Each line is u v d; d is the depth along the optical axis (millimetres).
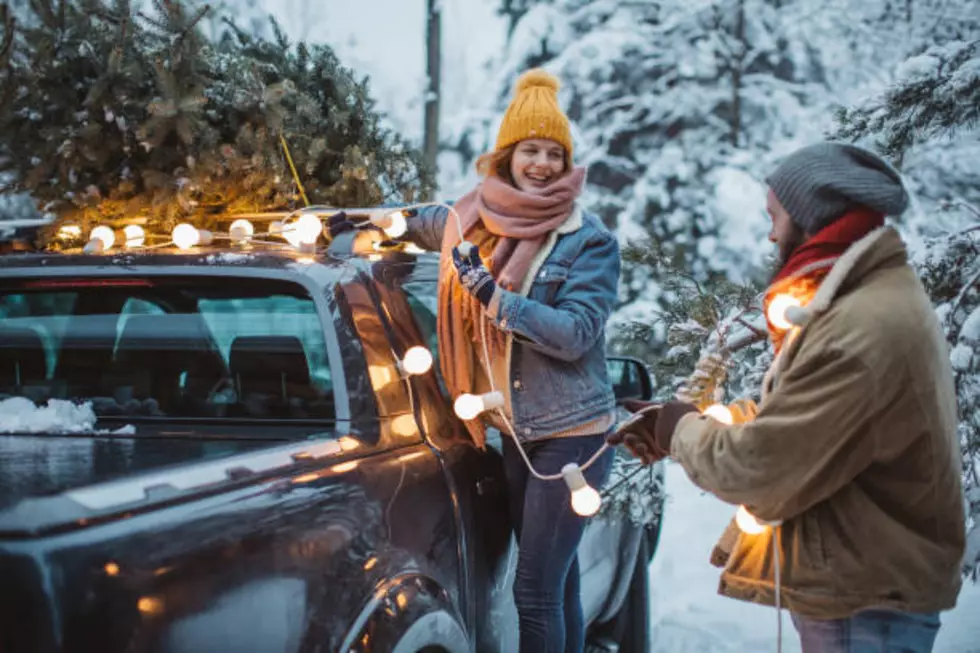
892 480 1963
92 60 3393
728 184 12641
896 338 1895
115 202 3506
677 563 5820
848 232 2023
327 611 1976
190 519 1779
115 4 3490
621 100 13539
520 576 2752
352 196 4109
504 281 2803
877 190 2000
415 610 2176
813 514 2012
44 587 1530
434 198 4766
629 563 3807
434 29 13734
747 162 13211
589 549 3396
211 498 1854
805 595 2014
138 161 3520
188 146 3441
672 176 12938
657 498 3762
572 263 2828
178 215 3508
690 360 4078
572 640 2982
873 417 1910
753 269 12258
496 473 2822
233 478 1935
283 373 2473
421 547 2346
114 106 3391
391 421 2482
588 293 2791
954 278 4059
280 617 1868
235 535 1835
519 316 2635
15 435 2365
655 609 5004
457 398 2771
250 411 2463
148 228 3535
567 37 14438
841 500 1983
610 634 3930
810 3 13953
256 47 4160
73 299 2719
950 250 4098
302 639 1906
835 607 1985
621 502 3553
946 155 10109
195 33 3537
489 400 2639
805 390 1900
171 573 1693
